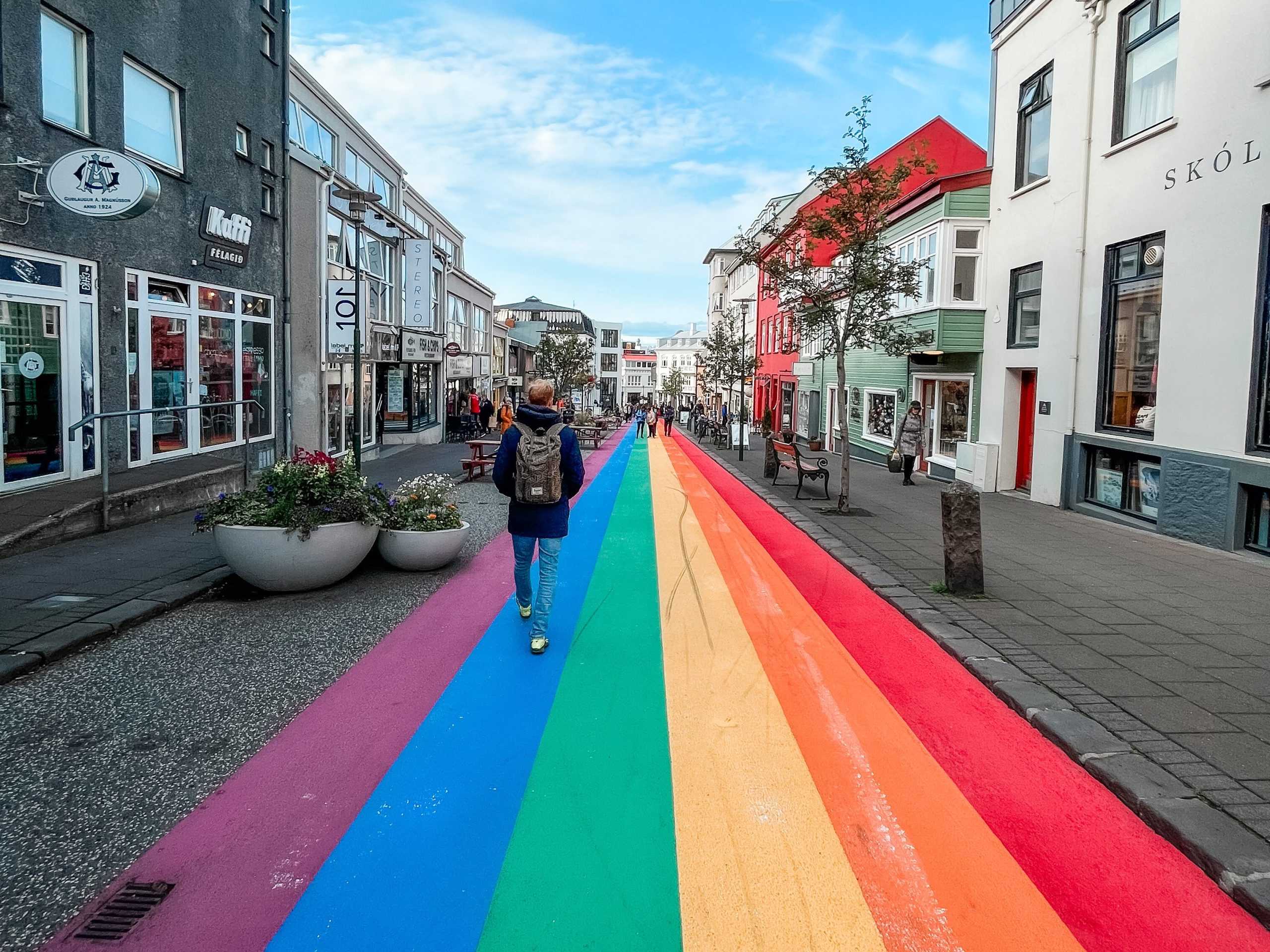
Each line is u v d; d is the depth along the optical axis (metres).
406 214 34.91
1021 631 5.82
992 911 2.75
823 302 12.37
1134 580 7.55
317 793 3.47
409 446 28.80
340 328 14.79
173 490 10.09
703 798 3.48
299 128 23.56
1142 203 11.07
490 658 5.25
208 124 13.25
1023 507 13.06
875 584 7.29
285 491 6.68
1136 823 3.33
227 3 13.85
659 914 2.70
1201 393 9.76
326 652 5.29
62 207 9.66
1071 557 8.69
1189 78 10.08
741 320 52.78
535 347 64.31
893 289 12.48
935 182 16.17
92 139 10.27
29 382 9.33
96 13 10.33
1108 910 2.77
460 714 4.33
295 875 2.89
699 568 8.21
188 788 3.50
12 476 9.08
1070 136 12.91
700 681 4.89
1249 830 3.14
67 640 5.13
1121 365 11.74
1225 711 4.32
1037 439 13.77
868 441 24.02
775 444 16.19
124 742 3.95
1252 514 9.01
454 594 6.82
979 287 16.17
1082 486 12.45
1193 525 9.73
